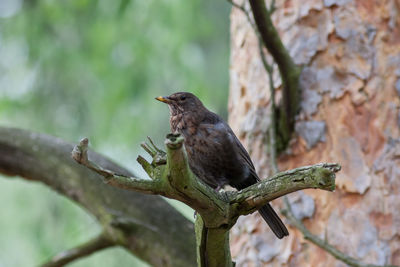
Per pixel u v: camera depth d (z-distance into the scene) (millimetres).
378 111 8750
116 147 15844
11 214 15297
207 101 16047
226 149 8805
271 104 8750
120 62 15398
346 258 7855
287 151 8898
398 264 8289
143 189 5703
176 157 5465
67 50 15250
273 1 8789
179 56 15461
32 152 10492
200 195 5793
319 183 5543
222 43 17828
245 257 9023
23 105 15180
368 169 8594
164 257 9211
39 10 15227
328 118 8797
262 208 7852
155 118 16062
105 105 15281
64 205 14859
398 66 8859
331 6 9078
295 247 8695
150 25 15383
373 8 9055
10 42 15375
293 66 8656
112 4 15312
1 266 15133
